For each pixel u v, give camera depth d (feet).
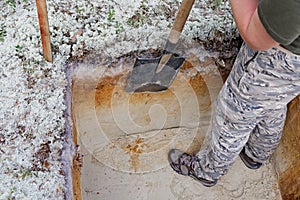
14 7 5.10
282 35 2.85
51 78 4.80
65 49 4.92
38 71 4.80
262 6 2.87
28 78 4.76
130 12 5.23
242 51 3.97
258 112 4.20
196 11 5.32
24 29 4.98
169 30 5.21
